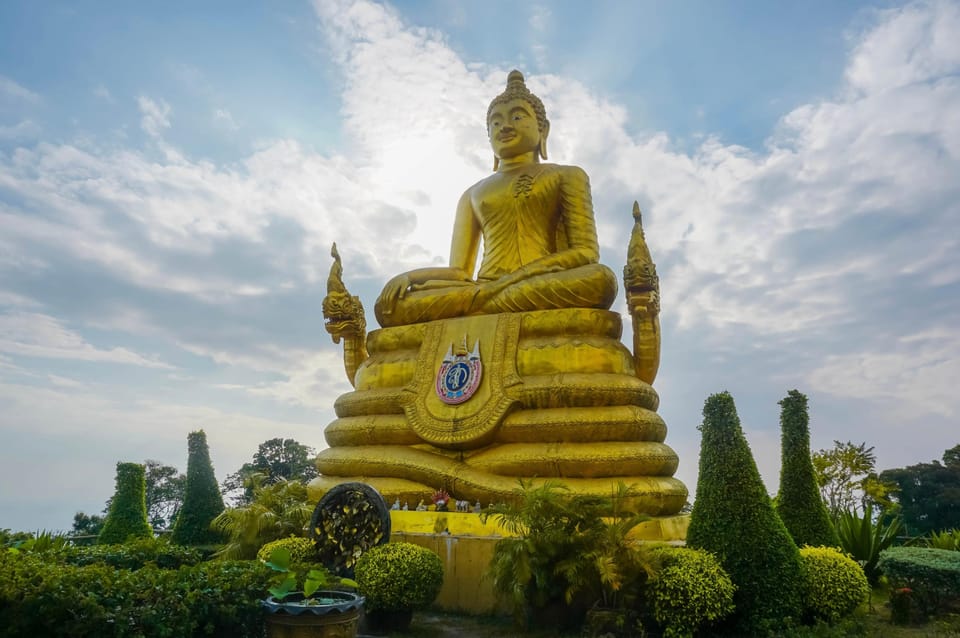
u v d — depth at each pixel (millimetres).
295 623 8305
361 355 19328
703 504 11180
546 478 14469
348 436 16719
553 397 15125
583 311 16297
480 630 11102
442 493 14617
